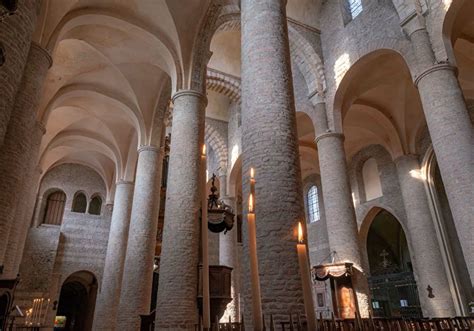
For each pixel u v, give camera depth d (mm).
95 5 12344
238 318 19766
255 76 7172
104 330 16625
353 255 12656
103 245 24156
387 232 25328
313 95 15727
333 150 14188
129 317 12906
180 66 12891
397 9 12211
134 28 13016
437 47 10664
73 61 15375
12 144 8680
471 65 14641
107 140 21719
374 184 20500
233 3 14211
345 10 15812
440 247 15695
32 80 9562
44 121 14953
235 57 20203
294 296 5445
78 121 20656
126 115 18422
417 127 17688
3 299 7824
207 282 2740
